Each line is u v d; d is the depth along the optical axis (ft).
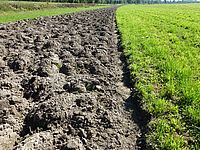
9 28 42.73
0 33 34.01
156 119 12.21
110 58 25.79
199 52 25.30
